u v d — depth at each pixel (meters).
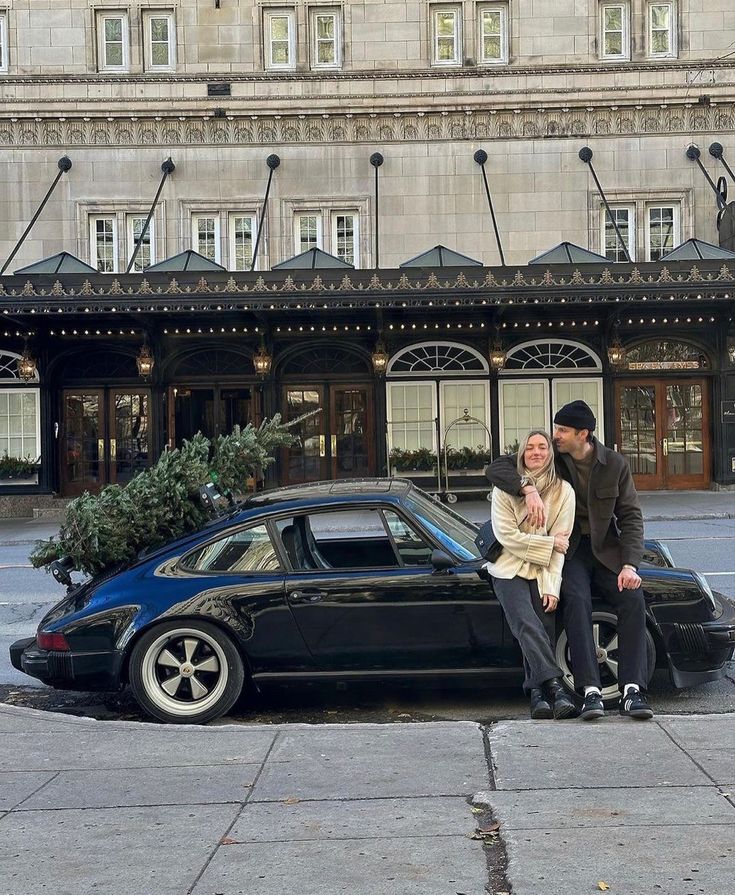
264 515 6.46
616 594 5.67
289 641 6.16
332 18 25.50
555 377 23.14
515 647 6.10
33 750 5.26
